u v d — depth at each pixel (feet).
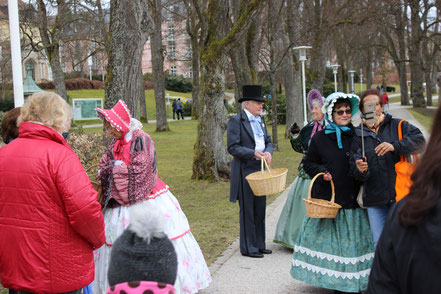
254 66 50.67
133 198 12.85
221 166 37.86
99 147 22.43
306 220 14.64
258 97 19.06
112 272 5.16
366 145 13.70
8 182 9.49
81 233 9.64
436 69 185.78
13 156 9.57
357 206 14.12
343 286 13.75
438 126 5.20
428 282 4.84
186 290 13.08
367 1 76.33
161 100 93.04
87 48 102.94
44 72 174.81
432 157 5.01
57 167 9.45
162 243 5.23
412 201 4.99
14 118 12.28
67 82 163.84
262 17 65.72
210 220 25.04
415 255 4.93
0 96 112.06
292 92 72.02
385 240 5.41
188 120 127.44
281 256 18.69
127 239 5.24
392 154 13.69
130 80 26.48
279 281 15.88
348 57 127.24
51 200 9.45
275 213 26.21
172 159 54.24
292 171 41.83
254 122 19.07
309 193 14.08
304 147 18.95
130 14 25.89
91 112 122.72
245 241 18.70
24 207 9.41
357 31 96.32
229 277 16.37
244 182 18.71
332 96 14.30
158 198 13.39
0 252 9.61
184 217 13.94
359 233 13.98
